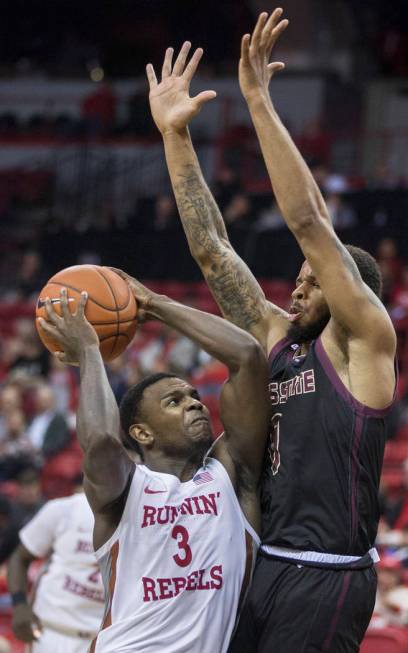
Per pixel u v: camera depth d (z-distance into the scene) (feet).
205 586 16.20
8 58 108.88
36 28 107.96
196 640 16.06
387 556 36.76
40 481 49.83
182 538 16.26
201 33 104.27
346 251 15.92
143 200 82.02
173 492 16.46
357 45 104.37
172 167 18.21
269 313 17.94
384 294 61.46
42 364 60.03
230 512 16.53
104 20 106.32
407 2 100.78
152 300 17.22
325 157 85.87
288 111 94.79
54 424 52.70
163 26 105.29
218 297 18.03
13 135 93.66
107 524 16.38
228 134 88.28
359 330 15.66
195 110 17.97
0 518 37.68
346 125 97.55
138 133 90.84
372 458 15.88
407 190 72.18
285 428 16.40
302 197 15.85
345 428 15.76
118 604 16.24
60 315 16.62
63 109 99.14
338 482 15.81
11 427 52.49
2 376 62.75
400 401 54.29
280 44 104.06
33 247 79.71
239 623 16.44
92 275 16.90
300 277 16.98
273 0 102.22
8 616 32.63
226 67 97.71
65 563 27.40
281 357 17.20
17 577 27.89
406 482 43.70
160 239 73.31
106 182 87.92
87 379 16.15
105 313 16.72
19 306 69.46
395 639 27.91
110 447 15.79
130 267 73.67
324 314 16.70
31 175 89.76
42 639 27.45
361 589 15.88
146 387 17.34
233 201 73.05
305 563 15.85
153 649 15.94
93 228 77.41
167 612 16.06
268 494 16.57
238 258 18.15
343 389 15.90
